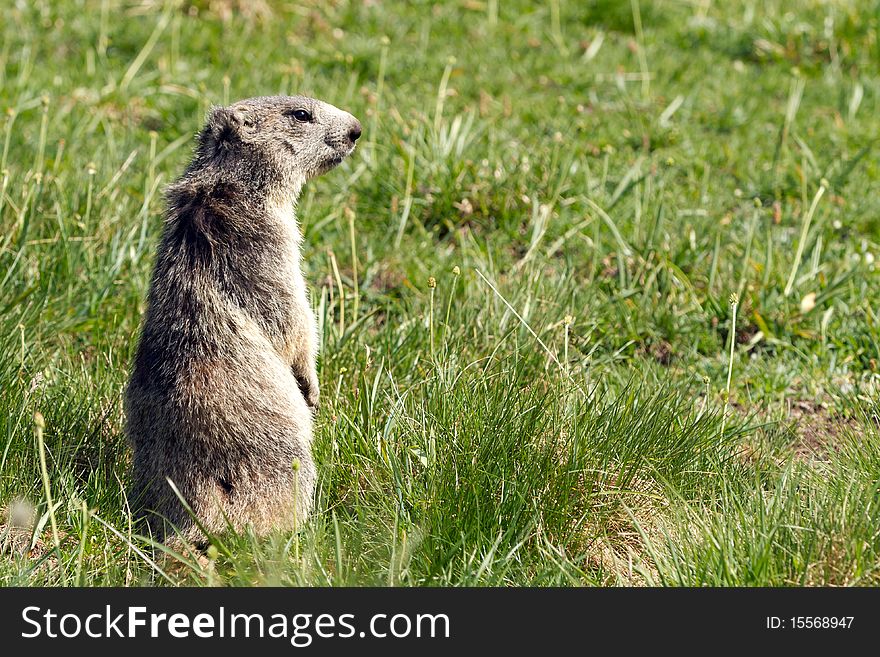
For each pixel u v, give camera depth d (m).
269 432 7.96
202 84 16.38
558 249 13.14
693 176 14.75
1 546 7.85
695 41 19.72
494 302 11.05
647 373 10.25
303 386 8.74
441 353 9.84
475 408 8.69
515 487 8.00
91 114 15.75
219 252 8.22
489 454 8.23
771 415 10.23
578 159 14.77
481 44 18.94
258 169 8.80
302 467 8.07
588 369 10.49
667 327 11.62
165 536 7.87
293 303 8.46
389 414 9.01
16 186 12.63
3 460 8.33
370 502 8.41
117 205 12.66
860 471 8.30
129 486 8.51
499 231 13.40
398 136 14.42
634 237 12.94
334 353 10.35
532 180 13.86
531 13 20.41
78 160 14.05
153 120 16.11
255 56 17.97
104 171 13.86
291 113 8.96
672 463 8.73
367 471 8.58
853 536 7.47
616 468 8.57
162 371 7.98
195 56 18.03
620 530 8.32
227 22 19.00
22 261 11.13
